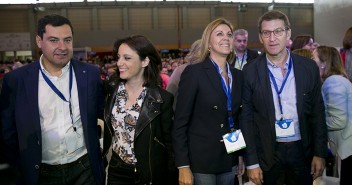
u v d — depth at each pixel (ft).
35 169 5.88
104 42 74.43
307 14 77.92
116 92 6.32
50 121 5.95
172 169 6.33
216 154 6.13
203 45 6.39
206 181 6.19
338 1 34.04
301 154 6.54
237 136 6.18
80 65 6.34
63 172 6.12
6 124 5.98
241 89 6.45
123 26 74.79
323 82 7.71
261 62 6.56
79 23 74.13
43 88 5.96
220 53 6.18
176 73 8.15
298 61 6.46
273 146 6.34
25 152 5.86
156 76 6.36
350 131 7.36
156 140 6.14
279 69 6.46
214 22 6.25
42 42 5.80
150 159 6.06
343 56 12.27
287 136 6.33
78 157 6.23
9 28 72.02
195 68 6.16
